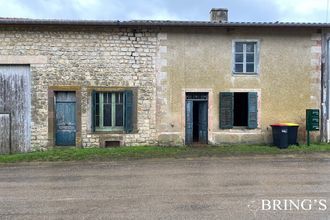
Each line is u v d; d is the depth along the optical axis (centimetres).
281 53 1417
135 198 684
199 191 730
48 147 1350
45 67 1345
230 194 702
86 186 788
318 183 786
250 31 1403
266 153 1235
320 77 1432
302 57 1425
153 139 1390
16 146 1350
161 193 718
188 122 1419
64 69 1350
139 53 1380
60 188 771
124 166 1036
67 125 1372
